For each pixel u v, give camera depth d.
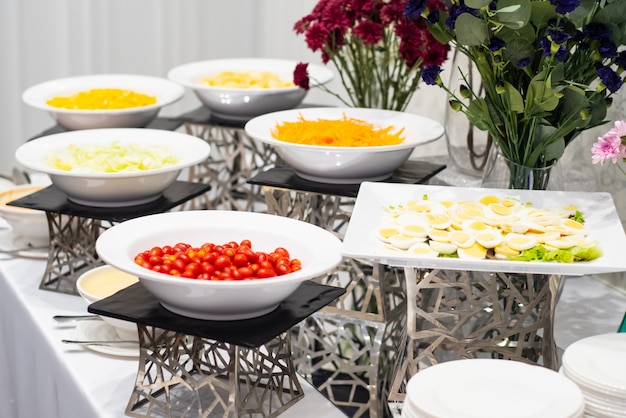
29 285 1.45
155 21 2.88
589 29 1.07
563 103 1.15
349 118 1.50
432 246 1.01
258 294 0.98
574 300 1.42
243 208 1.85
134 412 1.06
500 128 1.20
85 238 1.46
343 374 1.35
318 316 1.27
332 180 1.36
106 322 1.20
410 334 1.07
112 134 1.57
